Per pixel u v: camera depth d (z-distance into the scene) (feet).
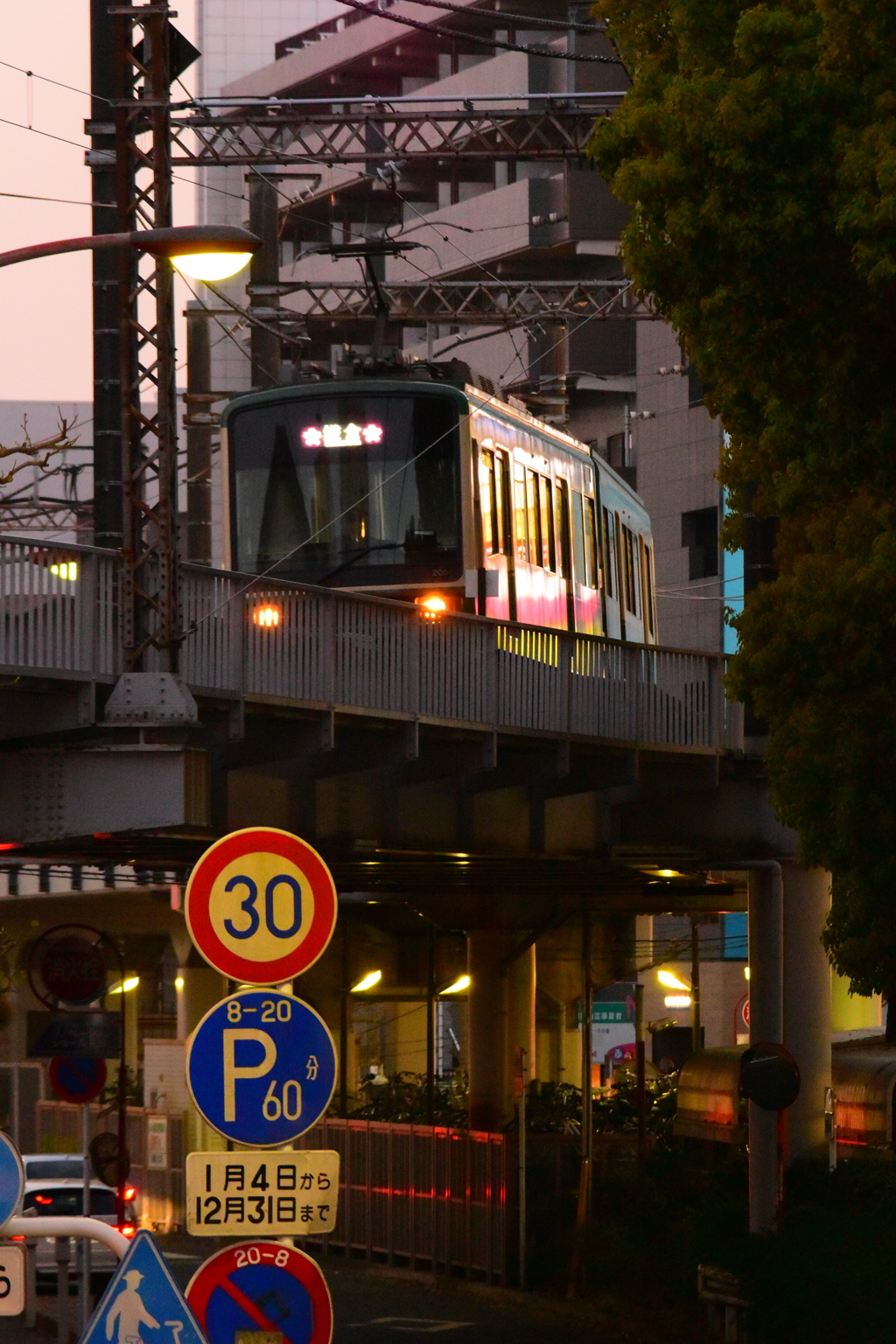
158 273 212.23
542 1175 322.96
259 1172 117.29
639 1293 294.87
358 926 510.58
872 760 222.89
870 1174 287.48
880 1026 498.69
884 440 185.88
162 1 217.77
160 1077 457.27
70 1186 314.96
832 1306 227.61
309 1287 116.98
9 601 189.06
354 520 314.35
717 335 189.57
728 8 197.67
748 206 183.73
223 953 117.50
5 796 207.31
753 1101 260.62
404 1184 353.72
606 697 270.26
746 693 233.55
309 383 319.27
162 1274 113.29
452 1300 321.52
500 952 437.58
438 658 240.12
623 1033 589.32
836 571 225.35
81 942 236.22
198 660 207.10
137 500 206.80
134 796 202.39
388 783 256.11
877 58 182.29
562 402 446.60
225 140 393.09
